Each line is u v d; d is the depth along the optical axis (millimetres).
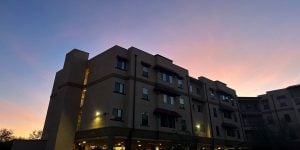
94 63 33156
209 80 45312
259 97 57500
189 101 37406
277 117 53062
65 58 35438
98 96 29219
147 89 30812
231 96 49188
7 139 66062
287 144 42375
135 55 31188
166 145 31734
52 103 37531
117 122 26359
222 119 43875
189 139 32156
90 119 28828
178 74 36875
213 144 38094
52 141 29062
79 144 29906
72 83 32000
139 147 31125
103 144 30656
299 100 51812
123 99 28188
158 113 30234
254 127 48031
